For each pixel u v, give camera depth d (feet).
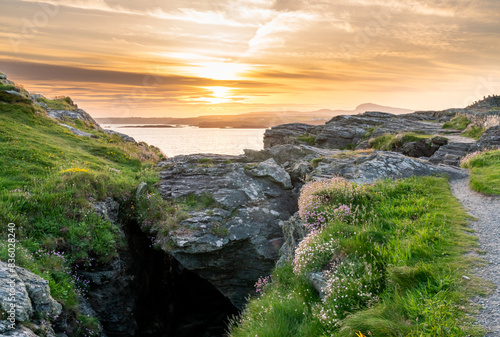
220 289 53.93
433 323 17.26
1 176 55.01
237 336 26.55
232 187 64.08
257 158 98.27
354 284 23.06
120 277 47.85
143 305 54.44
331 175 57.88
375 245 26.61
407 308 19.04
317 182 47.80
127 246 52.54
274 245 53.01
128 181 65.36
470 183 45.57
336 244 28.71
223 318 60.59
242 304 53.36
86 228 46.44
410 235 28.35
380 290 22.50
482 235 28.19
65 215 47.06
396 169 54.85
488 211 34.32
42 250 39.14
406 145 91.04
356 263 25.49
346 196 39.06
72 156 75.51
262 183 66.64
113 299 46.37
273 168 68.90
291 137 191.42
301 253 30.14
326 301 23.36
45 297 26.76
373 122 169.68
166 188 64.23
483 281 20.99
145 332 53.57
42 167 62.03
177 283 65.16
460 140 83.66
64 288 35.37
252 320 26.71
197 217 54.29
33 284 26.71
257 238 53.31
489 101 168.14
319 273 27.30
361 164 58.44
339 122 182.09
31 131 84.48
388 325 17.88
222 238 51.31
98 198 55.21
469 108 168.14
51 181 53.72
